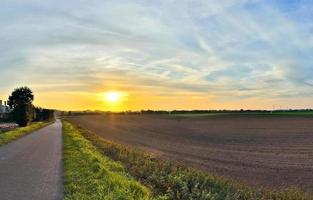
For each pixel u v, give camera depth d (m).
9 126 65.62
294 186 18.06
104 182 13.92
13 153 25.83
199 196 13.41
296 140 45.44
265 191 15.62
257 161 27.12
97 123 104.25
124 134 59.34
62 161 21.44
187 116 145.12
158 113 194.50
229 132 61.53
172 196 12.92
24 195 12.64
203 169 22.39
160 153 31.20
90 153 23.77
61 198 12.21
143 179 16.31
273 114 131.50
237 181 18.62
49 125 85.50
